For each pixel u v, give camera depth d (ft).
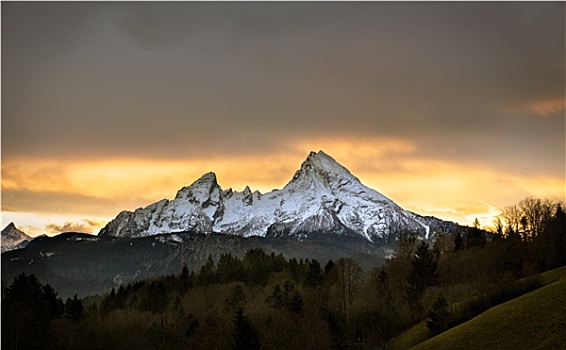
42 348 492.95
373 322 507.71
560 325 344.69
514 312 375.66
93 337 550.36
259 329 520.83
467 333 377.09
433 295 524.52
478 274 556.92
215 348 526.98
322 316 540.11
